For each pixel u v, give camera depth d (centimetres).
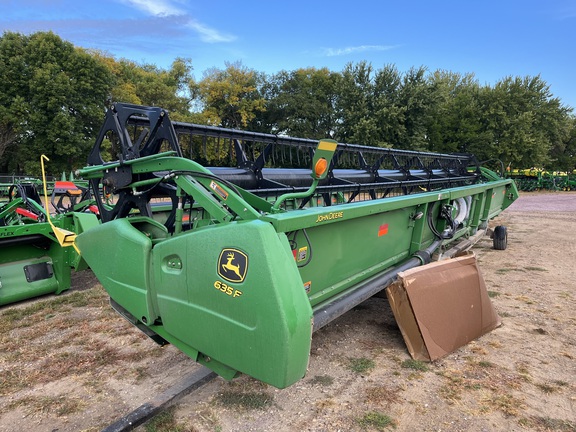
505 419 260
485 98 3028
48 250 514
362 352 351
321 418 261
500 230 794
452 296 362
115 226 271
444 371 319
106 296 504
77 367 330
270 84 3788
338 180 432
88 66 2659
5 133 2675
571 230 1076
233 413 266
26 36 2617
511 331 393
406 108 2769
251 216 212
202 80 3681
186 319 226
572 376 311
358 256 341
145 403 268
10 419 264
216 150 366
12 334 396
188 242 220
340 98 3058
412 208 421
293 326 185
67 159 2736
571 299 488
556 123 3134
